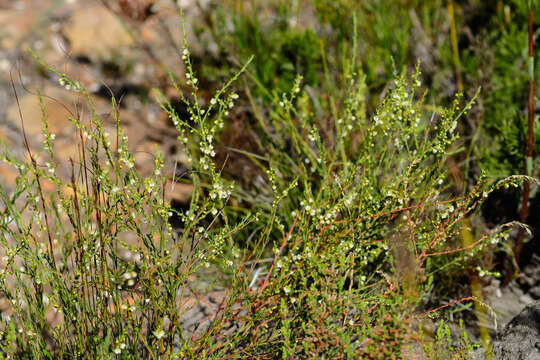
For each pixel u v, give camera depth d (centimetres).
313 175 276
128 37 477
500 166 267
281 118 302
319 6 391
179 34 445
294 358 196
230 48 361
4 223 179
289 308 208
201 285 259
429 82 321
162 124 407
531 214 257
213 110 327
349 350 173
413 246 192
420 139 263
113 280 176
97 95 445
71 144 393
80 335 180
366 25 379
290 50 349
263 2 448
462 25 365
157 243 230
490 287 247
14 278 261
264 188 294
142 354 194
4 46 496
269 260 252
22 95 439
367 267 243
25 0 569
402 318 175
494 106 298
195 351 188
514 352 191
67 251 185
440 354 184
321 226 209
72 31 493
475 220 252
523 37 314
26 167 175
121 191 182
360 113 249
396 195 204
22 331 186
